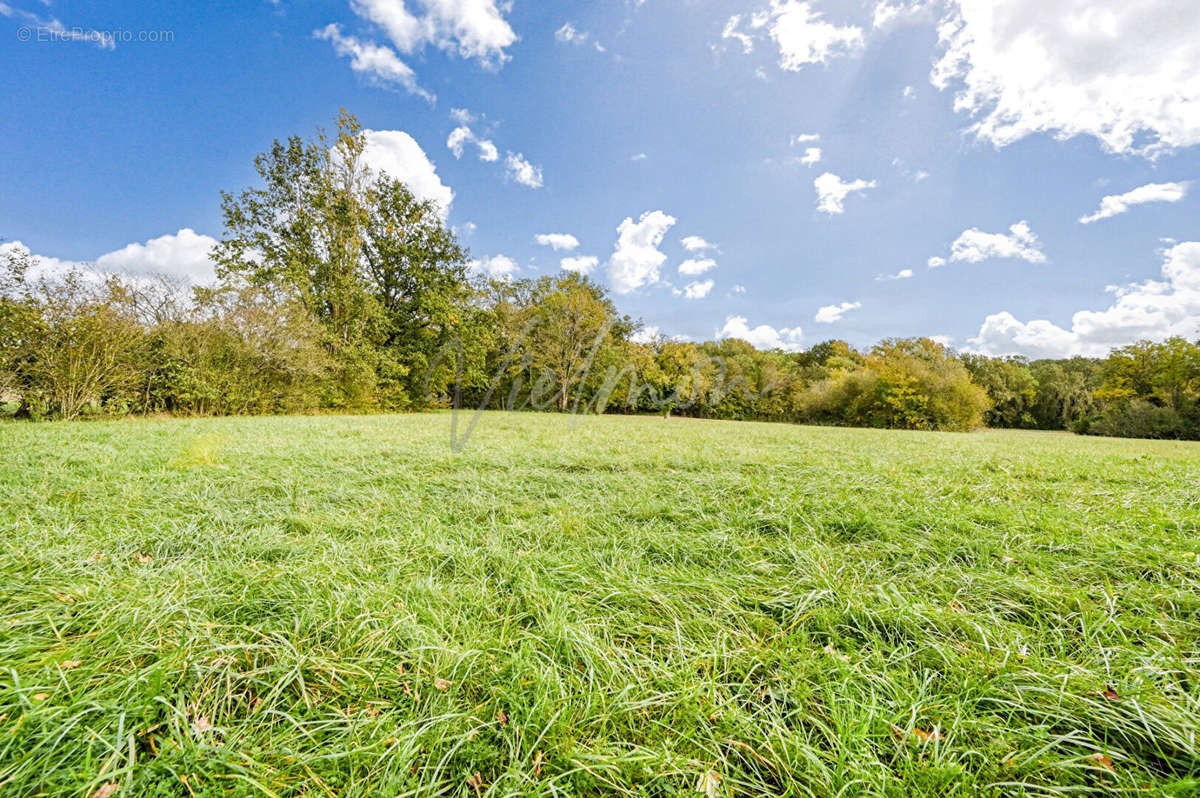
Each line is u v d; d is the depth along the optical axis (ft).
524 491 12.89
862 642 5.37
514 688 4.26
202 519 9.47
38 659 4.40
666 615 5.97
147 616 5.27
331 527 9.25
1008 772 3.55
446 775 3.58
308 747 3.66
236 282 48.85
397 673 4.47
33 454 15.96
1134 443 39.73
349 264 64.95
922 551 8.25
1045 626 5.69
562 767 3.57
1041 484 14.01
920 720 4.04
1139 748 3.78
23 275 30.60
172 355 40.50
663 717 4.07
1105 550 7.95
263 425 31.94
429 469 15.56
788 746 3.74
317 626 5.33
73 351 33.27
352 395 59.00
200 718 3.91
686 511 10.78
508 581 6.90
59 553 7.18
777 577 7.21
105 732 3.60
